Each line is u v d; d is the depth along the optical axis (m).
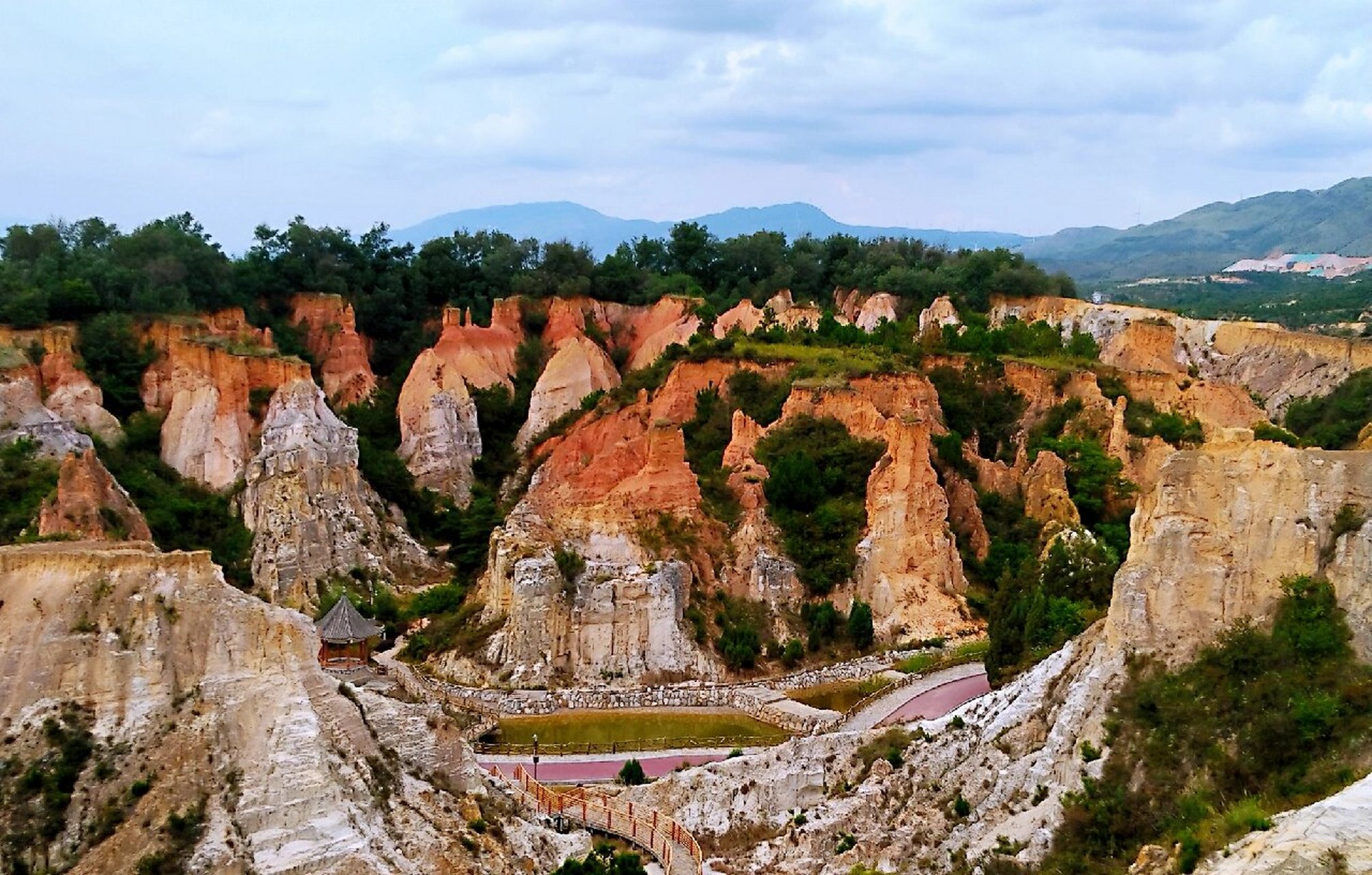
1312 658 38.19
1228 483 41.94
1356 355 131.88
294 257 134.25
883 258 159.50
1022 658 61.09
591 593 76.31
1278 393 136.00
